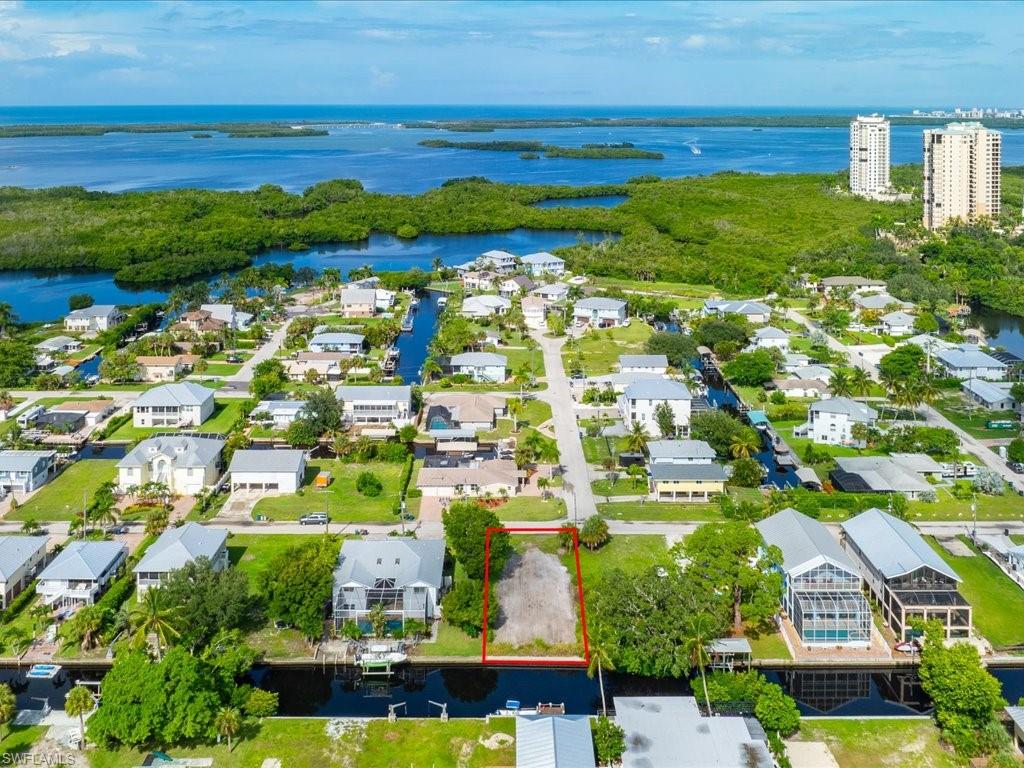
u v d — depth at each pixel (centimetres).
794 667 11862
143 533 15388
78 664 11906
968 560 14400
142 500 16625
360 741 10188
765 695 10356
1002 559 14275
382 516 16062
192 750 9988
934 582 12550
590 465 18425
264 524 15788
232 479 17212
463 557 13525
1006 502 16525
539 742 9469
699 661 11044
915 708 11212
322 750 10025
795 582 12394
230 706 10462
